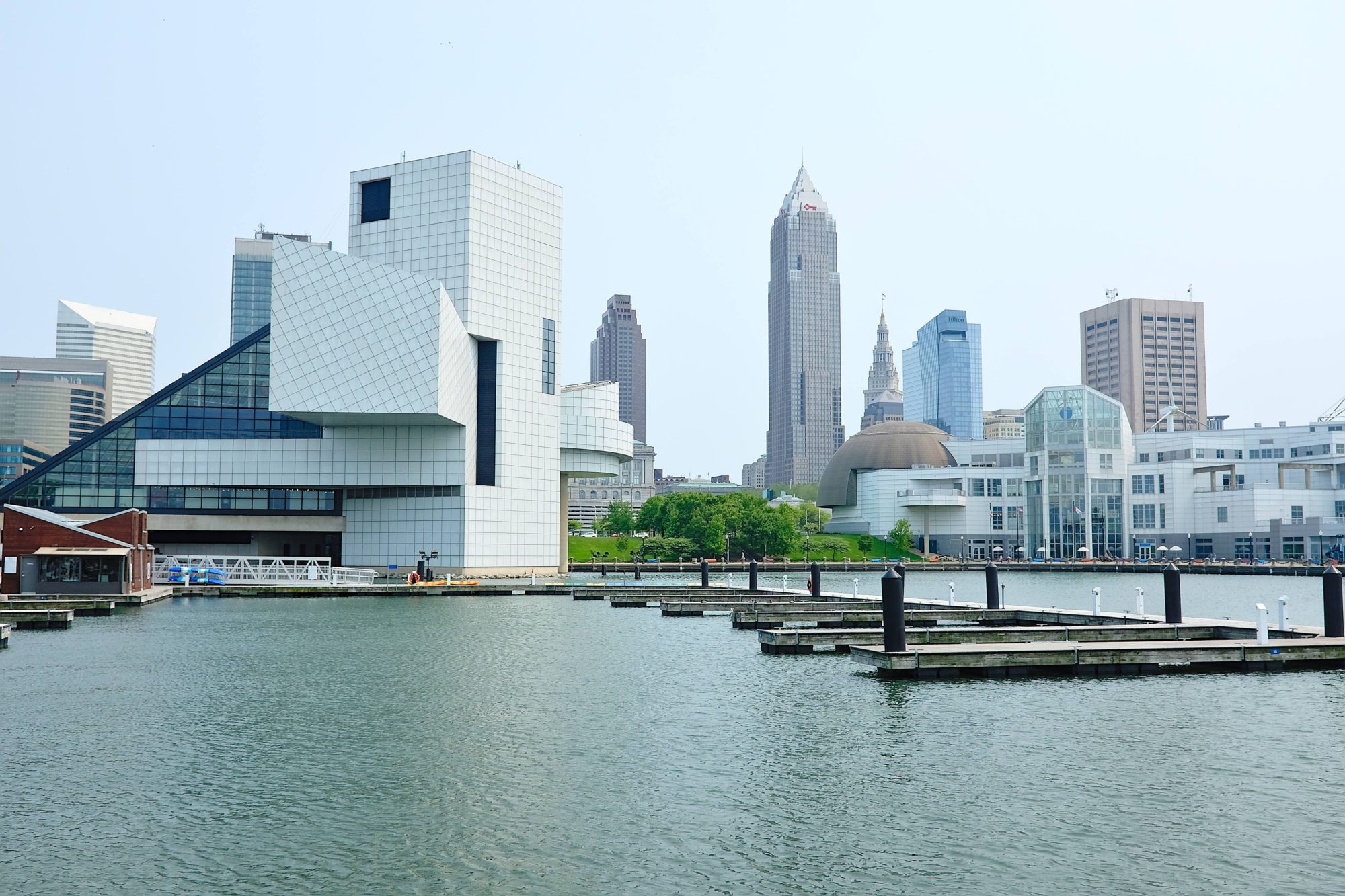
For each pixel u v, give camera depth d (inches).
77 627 2810.0
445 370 5004.9
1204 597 4827.8
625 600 3710.6
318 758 1258.6
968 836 973.8
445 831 987.9
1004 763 1232.8
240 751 1293.1
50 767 1212.5
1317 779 1157.1
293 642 2459.4
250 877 876.0
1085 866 895.7
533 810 1052.5
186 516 5585.6
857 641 2283.5
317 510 5728.3
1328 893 837.8
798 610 2918.3
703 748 1310.3
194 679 1859.0
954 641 2305.6
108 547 3580.2
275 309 4953.3
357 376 4936.0
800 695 1690.5
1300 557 7805.1
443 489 5482.3
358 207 5802.2
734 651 2282.2
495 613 3388.3
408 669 1983.3
